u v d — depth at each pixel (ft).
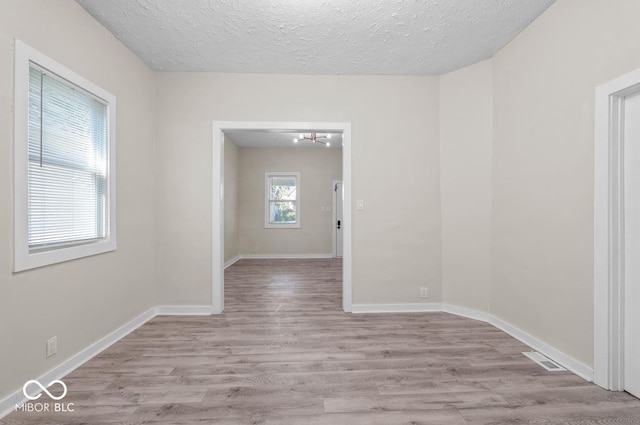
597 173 6.17
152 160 10.55
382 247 11.02
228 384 6.33
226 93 10.75
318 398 5.85
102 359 7.42
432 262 11.03
